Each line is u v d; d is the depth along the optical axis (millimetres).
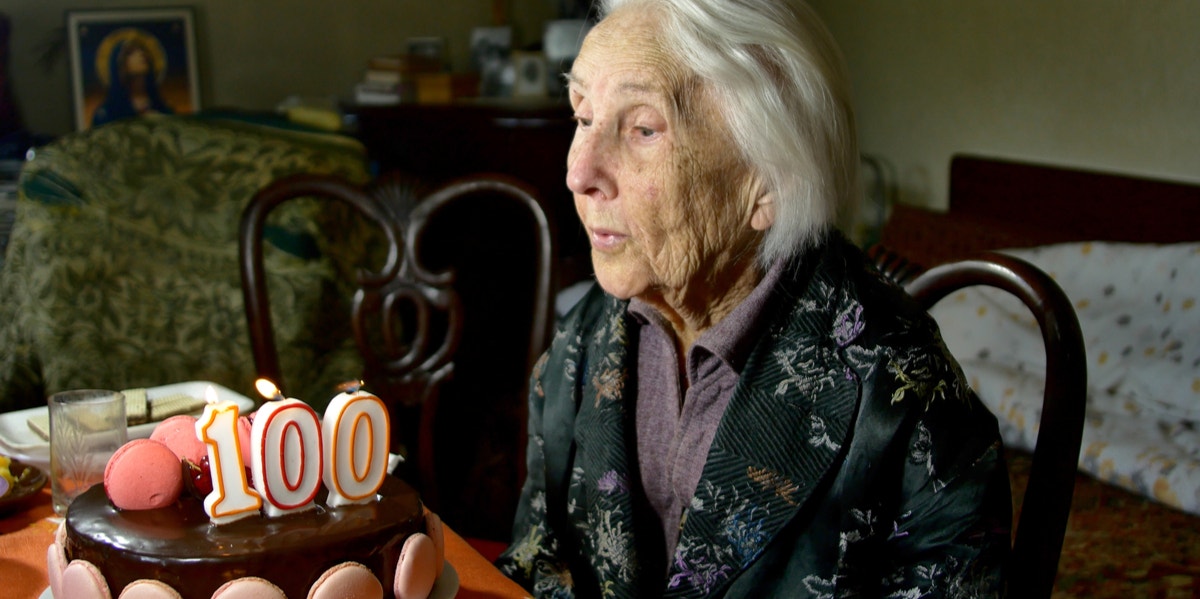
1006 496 893
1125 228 2607
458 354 3141
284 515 797
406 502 844
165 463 802
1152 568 1588
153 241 2396
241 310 2402
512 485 2434
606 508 1025
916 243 3070
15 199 2822
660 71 891
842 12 3896
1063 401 983
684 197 911
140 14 3512
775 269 961
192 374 2391
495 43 4004
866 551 908
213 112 3094
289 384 2369
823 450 916
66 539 791
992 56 3148
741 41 878
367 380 1523
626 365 1058
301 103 3670
